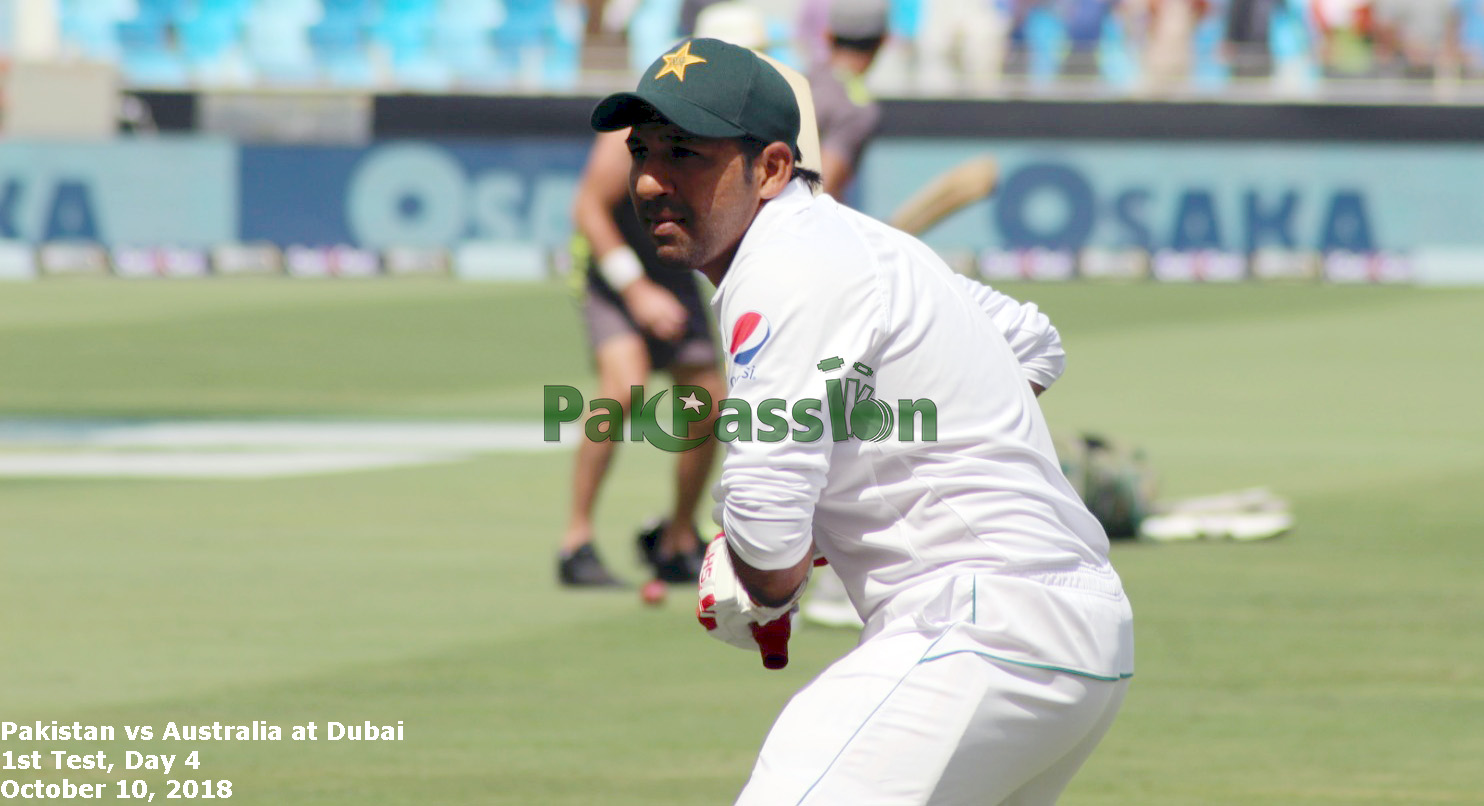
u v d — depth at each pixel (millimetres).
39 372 42031
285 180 62375
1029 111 62000
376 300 55312
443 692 16328
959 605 8273
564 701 16031
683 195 8461
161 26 71750
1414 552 23016
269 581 21328
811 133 9477
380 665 17328
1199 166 61781
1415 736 14914
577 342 47281
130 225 62438
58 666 17219
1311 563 22344
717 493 8492
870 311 8219
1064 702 8297
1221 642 18188
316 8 71750
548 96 63562
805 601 20344
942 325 8406
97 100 64312
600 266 19906
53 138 62469
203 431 34406
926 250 8883
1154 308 54000
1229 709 15742
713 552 8977
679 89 8320
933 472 8344
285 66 71812
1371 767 14055
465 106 64000
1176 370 42281
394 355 44938
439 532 24703
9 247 62344
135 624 19047
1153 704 15906
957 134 62219
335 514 26016
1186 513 24516
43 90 64125
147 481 28672
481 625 19078
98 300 55219
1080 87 65625
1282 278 62188
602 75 69812
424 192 62500
